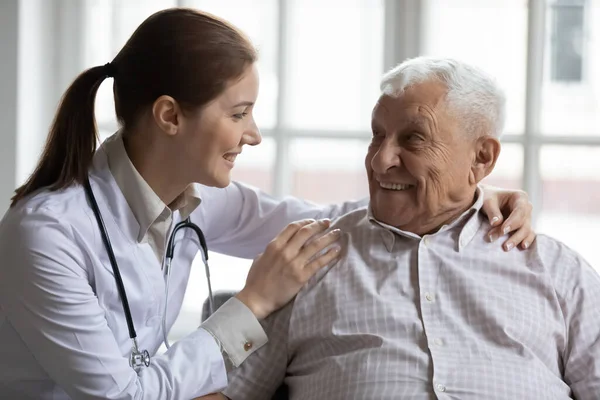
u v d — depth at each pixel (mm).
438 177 1934
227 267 3260
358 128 3199
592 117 3053
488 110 1957
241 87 1823
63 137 1868
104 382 1745
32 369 1833
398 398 1846
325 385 1924
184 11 1839
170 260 2006
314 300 2004
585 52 3041
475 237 2029
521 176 3072
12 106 2990
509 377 1857
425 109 1916
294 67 3199
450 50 3092
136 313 1912
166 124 1817
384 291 1971
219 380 1887
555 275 2000
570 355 1964
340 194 3203
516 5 3049
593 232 3066
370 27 3166
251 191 2297
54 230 1756
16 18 2957
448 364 1864
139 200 1891
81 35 3213
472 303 1939
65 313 1729
